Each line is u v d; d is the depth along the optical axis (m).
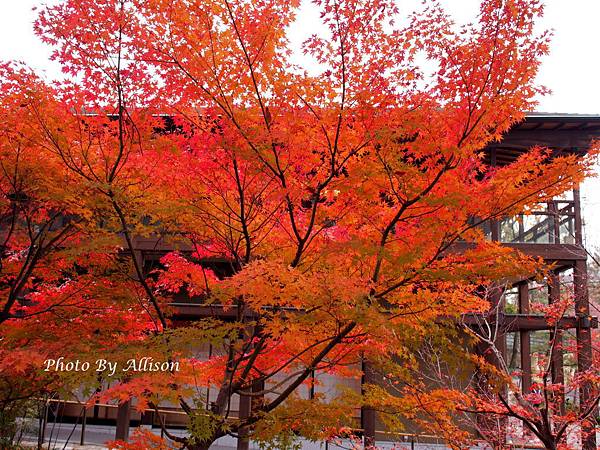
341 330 5.81
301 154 5.40
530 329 13.23
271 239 6.50
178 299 14.34
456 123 5.08
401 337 6.02
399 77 4.92
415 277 5.27
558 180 4.96
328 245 5.41
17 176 6.11
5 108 5.38
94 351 5.15
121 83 5.24
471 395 9.02
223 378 6.44
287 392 6.05
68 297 6.59
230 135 5.18
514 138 13.23
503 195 5.06
